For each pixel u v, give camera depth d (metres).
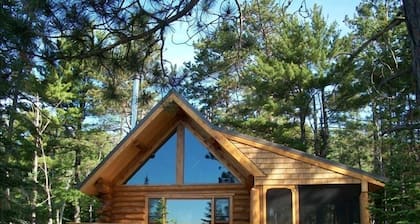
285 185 13.15
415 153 16.22
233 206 14.38
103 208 15.09
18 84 12.16
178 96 13.95
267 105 22.69
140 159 15.33
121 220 15.05
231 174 14.69
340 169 12.94
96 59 7.14
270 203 13.12
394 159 14.16
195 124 15.06
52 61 6.96
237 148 13.58
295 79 21.67
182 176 15.01
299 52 22.09
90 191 14.95
